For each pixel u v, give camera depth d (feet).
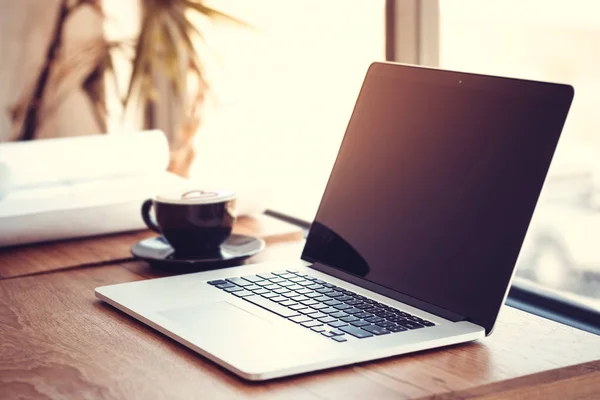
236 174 6.80
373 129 3.76
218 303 3.27
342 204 3.76
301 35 6.29
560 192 4.37
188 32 7.39
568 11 4.35
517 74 4.63
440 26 4.99
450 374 2.65
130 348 2.94
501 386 2.59
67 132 8.28
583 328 3.96
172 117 7.90
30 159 4.89
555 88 3.05
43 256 4.19
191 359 2.82
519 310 3.33
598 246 4.24
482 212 3.15
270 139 6.63
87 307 3.43
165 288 3.51
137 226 4.58
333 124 6.02
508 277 2.98
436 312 3.13
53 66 8.05
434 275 3.22
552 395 2.68
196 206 3.92
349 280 3.54
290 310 3.15
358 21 5.71
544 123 3.05
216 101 7.20
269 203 4.90
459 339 2.88
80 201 4.52
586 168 4.28
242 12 7.00
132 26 8.30
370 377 2.62
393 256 3.43
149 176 5.16
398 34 5.10
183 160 7.19
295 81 6.37
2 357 2.89
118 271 3.95
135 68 7.31
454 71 3.49
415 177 3.47
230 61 7.13
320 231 3.83
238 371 2.59
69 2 7.98
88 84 7.94
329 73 6.03
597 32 4.22
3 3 8.05
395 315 3.10
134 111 8.11
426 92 3.57
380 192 3.60
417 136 3.53
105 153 5.10
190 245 3.98
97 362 2.82
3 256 4.20
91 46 7.86
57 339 3.06
